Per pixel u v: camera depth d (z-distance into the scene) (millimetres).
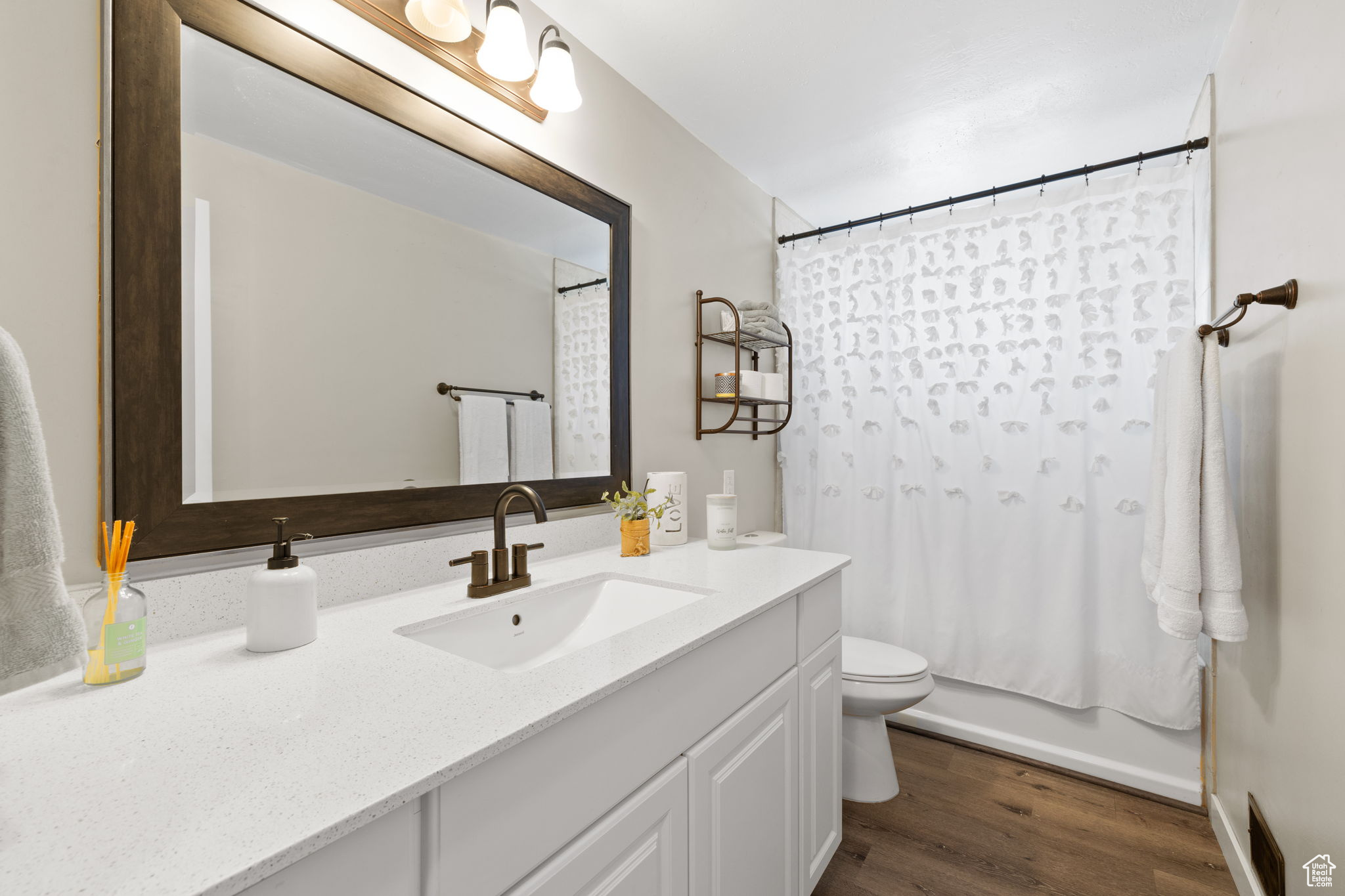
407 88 1168
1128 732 1981
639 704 805
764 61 1670
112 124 800
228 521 908
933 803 1870
